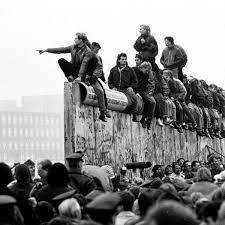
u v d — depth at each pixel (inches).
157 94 1649.9
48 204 673.6
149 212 404.8
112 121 1444.4
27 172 803.4
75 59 1288.1
